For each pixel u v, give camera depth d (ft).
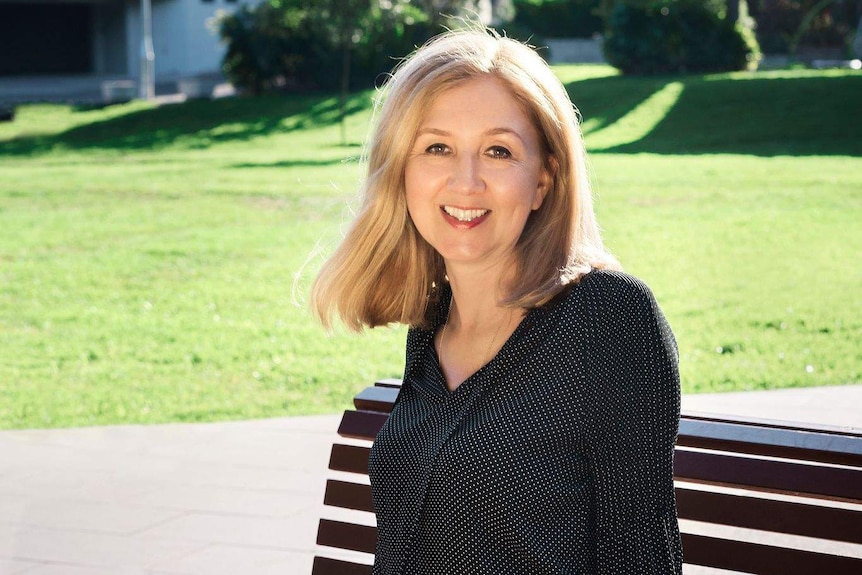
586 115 88.02
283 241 47.37
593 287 6.51
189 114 106.01
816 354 26.48
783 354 26.63
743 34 103.30
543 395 6.39
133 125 103.81
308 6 111.96
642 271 38.19
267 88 114.93
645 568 6.33
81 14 178.09
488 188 6.62
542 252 6.70
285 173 70.74
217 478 17.78
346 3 107.55
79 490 17.34
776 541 13.42
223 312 34.86
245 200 59.62
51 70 178.09
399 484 6.95
